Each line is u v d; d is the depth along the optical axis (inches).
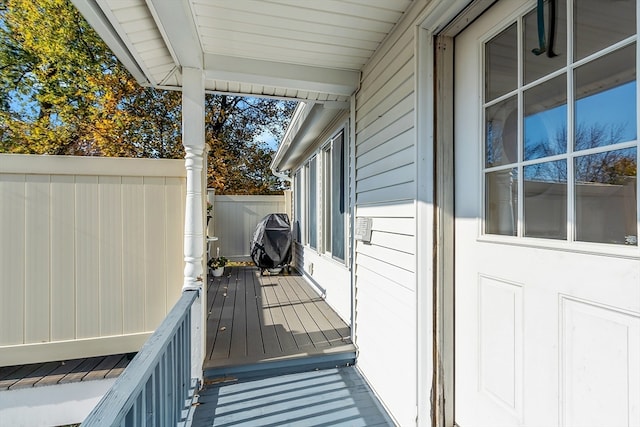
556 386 47.4
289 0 73.2
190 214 93.2
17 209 93.7
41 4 369.1
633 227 39.0
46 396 91.5
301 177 266.5
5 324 92.7
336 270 159.0
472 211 65.2
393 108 86.5
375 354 95.4
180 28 74.7
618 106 40.7
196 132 94.4
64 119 398.0
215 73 101.6
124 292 99.7
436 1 64.6
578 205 45.3
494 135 60.7
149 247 101.4
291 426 77.6
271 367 102.6
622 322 39.5
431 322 69.5
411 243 75.7
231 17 79.5
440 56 70.7
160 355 51.9
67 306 96.2
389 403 84.7
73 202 96.8
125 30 78.6
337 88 114.4
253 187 552.7
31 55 391.2
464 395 66.9
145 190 101.1
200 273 93.9
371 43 93.0
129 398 38.5
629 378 38.7
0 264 92.6
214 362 101.0
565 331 46.3
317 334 126.0
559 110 48.2
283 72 105.3
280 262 259.1
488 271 60.9
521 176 54.4
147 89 409.4
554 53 49.0
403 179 80.3
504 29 58.1
